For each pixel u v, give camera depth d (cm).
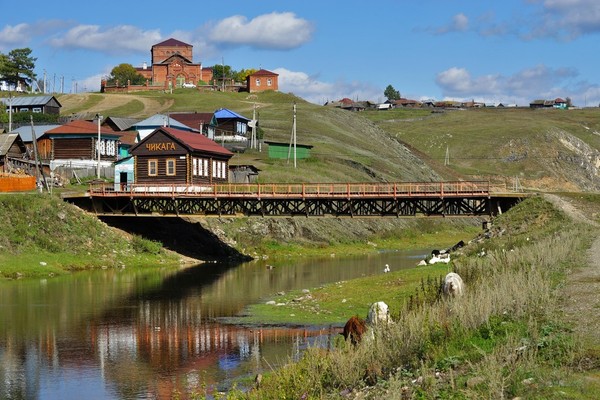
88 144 10625
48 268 6456
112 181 9656
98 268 6900
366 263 7550
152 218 8369
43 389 2695
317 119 18088
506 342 1884
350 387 1938
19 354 3266
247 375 2781
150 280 6041
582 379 1614
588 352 1809
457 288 2938
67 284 5725
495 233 6475
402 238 10588
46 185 8419
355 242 9812
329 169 12762
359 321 2712
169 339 3547
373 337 2233
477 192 6938
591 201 7444
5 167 9244
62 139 10681
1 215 6956
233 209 7694
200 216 7556
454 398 1611
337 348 2183
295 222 9412
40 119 15188
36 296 5031
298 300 4594
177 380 2761
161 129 8400
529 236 5609
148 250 7662
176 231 8406
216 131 13850
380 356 2023
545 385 1598
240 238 8825
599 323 2106
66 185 9431
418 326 2150
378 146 17312
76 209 7731
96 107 18900
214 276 6362
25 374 2912
